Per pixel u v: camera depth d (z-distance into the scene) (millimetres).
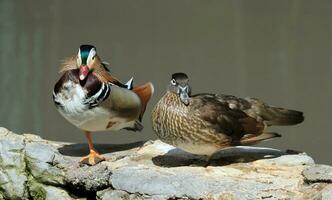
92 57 8414
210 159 8570
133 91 8938
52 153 8867
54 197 8656
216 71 18938
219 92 17453
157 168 8383
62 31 22672
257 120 8406
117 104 8469
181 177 8055
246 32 22188
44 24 23484
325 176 7797
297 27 22312
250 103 8562
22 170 8859
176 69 19062
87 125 8469
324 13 23359
